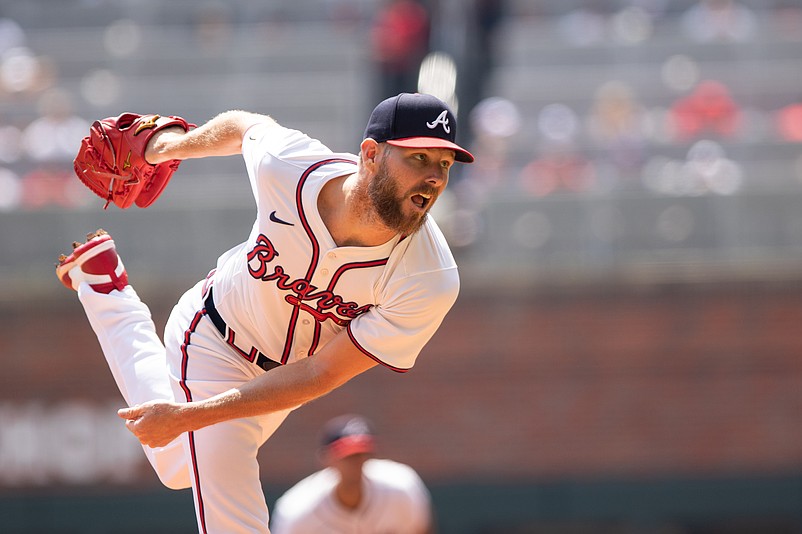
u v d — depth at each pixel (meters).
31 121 42.81
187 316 13.08
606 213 36.34
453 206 36.38
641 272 35.31
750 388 34.97
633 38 50.84
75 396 35.34
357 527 23.56
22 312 35.53
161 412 11.27
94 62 48.47
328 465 23.36
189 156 12.84
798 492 34.56
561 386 35.16
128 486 35.19
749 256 35.78
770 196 36.09
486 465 34.97
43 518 35.03
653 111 45.66
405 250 11.54
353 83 46.38
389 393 35.16
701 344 35.12
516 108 45.50
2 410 35.28
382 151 10.69
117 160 12.89
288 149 11.69
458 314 35.34
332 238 11.48
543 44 49.25
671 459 34.91
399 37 43.06
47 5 52.38
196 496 12.40
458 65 41.28
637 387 35.06
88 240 13.53
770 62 48.16
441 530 35.00
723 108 44.53
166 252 36.62
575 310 35.28
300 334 12.36
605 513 34.91
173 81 48.16
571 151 41.41
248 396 11.44
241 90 46.44
